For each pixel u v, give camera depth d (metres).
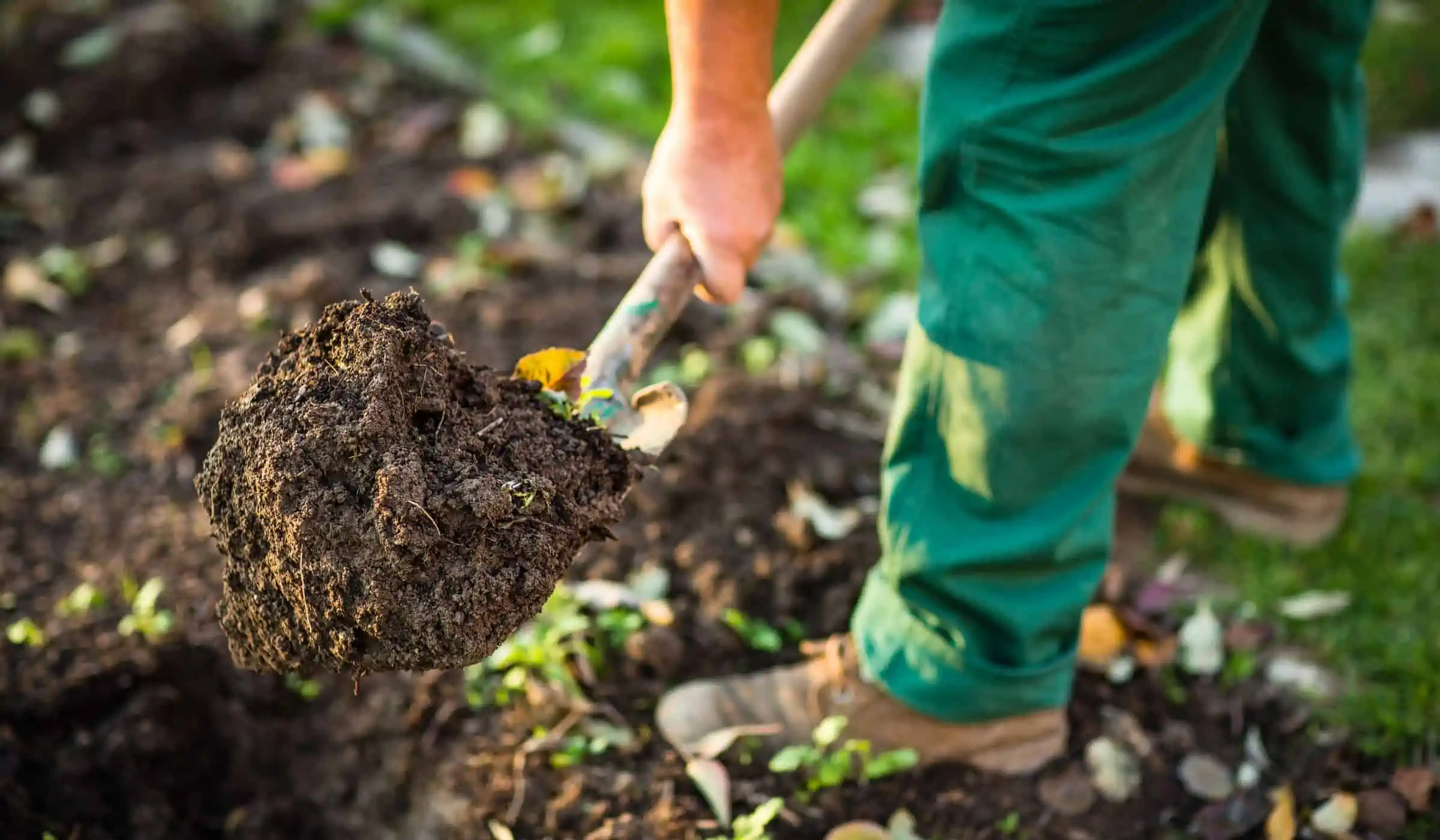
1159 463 2.40
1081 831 1.81
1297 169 1.97
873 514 2.32
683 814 1.77
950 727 1.81
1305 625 2.15
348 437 1.31
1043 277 1.50
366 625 1.29
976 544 1.63
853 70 3.77
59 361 2.72
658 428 1.56
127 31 3.74
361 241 3.09
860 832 1.73
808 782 1.82
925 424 1.64
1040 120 1.46
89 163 3.48
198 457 2.47
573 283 2.92
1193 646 2.07
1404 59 3.63
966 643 1.71
